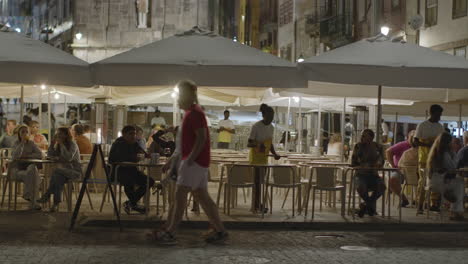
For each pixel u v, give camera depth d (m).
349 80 12.84
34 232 11.50
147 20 55.16
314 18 53.84
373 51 13.48
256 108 29.00
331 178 13.73
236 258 9.70
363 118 27.50
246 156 18.61
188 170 10.53
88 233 11.62
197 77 12.48
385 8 39.03
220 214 13.77
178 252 10.05
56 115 49.19
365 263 9.62
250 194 18.75
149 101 24.22
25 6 85.25
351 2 45.72
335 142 21.77
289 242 11.31
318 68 12.77
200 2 55.22
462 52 31.92
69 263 9.11
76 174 13.77
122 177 13.43
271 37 68.69
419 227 13.25
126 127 13.62
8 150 17.44
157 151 17.09
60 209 14.24
